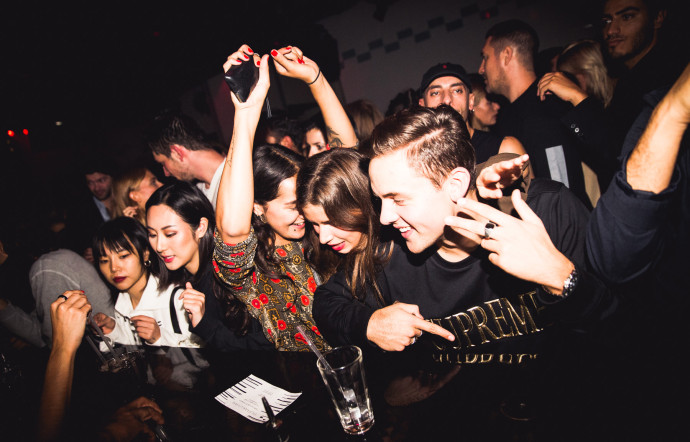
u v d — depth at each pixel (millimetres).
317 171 1288
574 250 1176
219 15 4273
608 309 960
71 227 3701
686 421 782
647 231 884
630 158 880
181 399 1286
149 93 5020
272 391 1219
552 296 958
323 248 1536
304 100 5270
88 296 2289
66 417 1242
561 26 4305
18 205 3027
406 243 1277
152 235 1823
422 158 1030
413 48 4805
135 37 4273
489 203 1188
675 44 1798
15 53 4000
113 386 1458
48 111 4906
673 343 965
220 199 1332
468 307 1294
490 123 3195
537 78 2406
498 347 1284
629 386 898
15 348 2297
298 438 993
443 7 4602
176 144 2359
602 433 804
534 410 896
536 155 2248
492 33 2455
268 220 1507
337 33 4945
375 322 1163
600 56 2363
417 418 958
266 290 1583
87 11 3811
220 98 5277
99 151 5695
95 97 4879
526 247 905
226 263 1427
